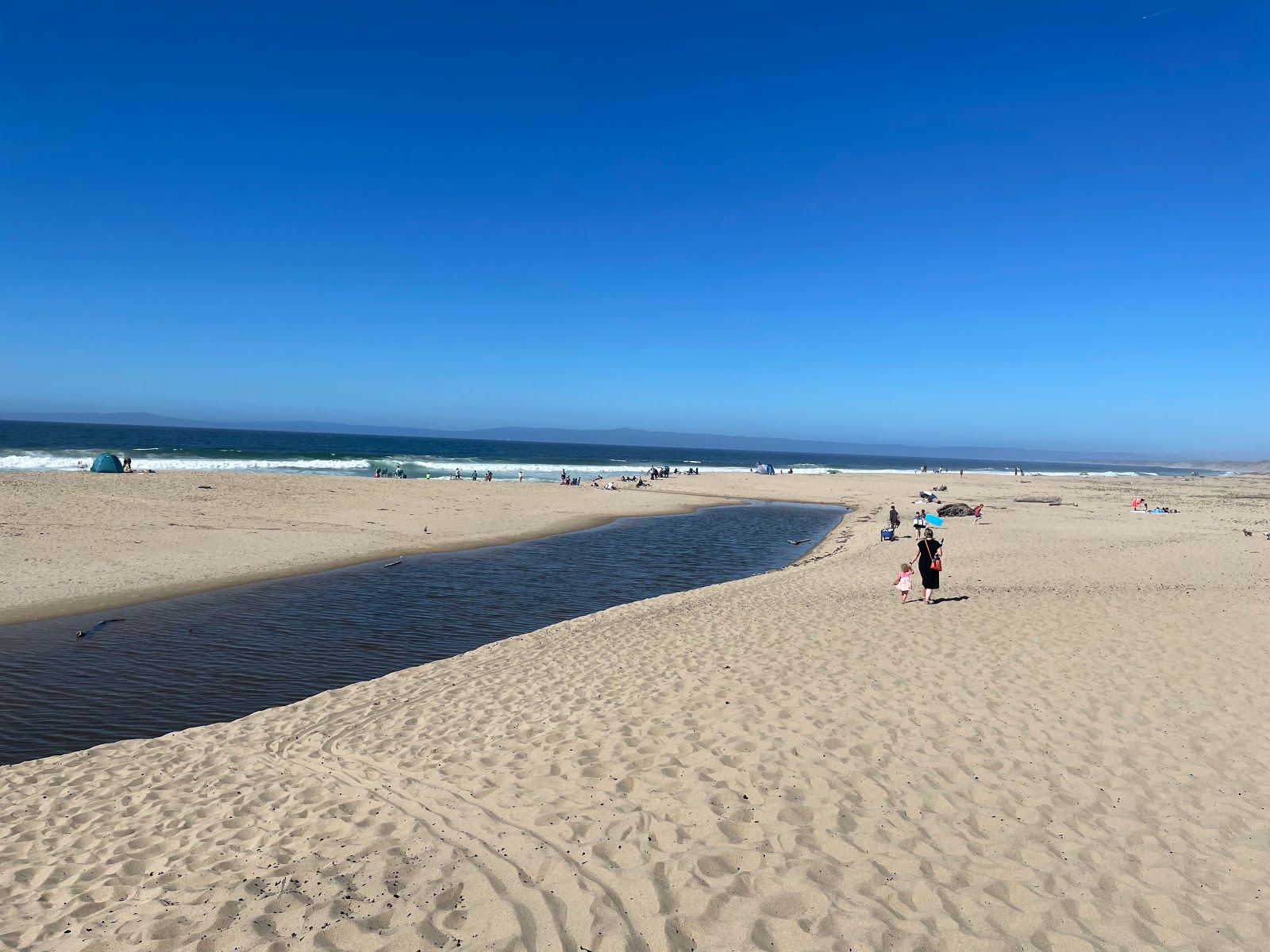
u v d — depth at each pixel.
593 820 4.90
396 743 6.72
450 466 66.94
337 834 4.98
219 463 55.16
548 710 7.33
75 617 12.58
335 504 28.67
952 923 3.73
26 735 7.77
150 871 4.61
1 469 41.81
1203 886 4.02
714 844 4.52
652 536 26.72
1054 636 9.35
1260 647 8.68
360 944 3.70
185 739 7.23
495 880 4.27
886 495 47.19
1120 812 4.85
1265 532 24.38
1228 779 5.28
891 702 6.95
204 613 13.16
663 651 9.45
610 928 3.75
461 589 16.20
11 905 4.26
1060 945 3.56
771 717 6.61
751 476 65.31
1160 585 13.15
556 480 57.75
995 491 50.94
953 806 4.93
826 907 3.86
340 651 11.23
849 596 13.14
